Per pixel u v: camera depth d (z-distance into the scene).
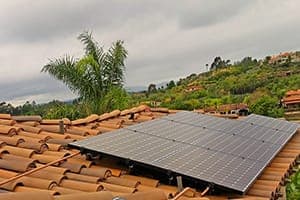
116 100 22.39
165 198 5.49
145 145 8.48
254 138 10.62
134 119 12.60
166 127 10.24
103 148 7.91
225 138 10.04
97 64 23.03
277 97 51.97
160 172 7.60
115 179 7.33
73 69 22.84
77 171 7.36
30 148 8.06
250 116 13.68
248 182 7.39
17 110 21.56
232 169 7.89
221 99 54.91
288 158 10.12
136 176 7.71
